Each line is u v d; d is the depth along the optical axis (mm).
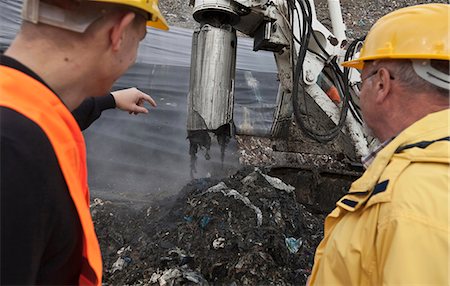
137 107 1952
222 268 2447
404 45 1066
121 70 991
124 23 911
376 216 948
